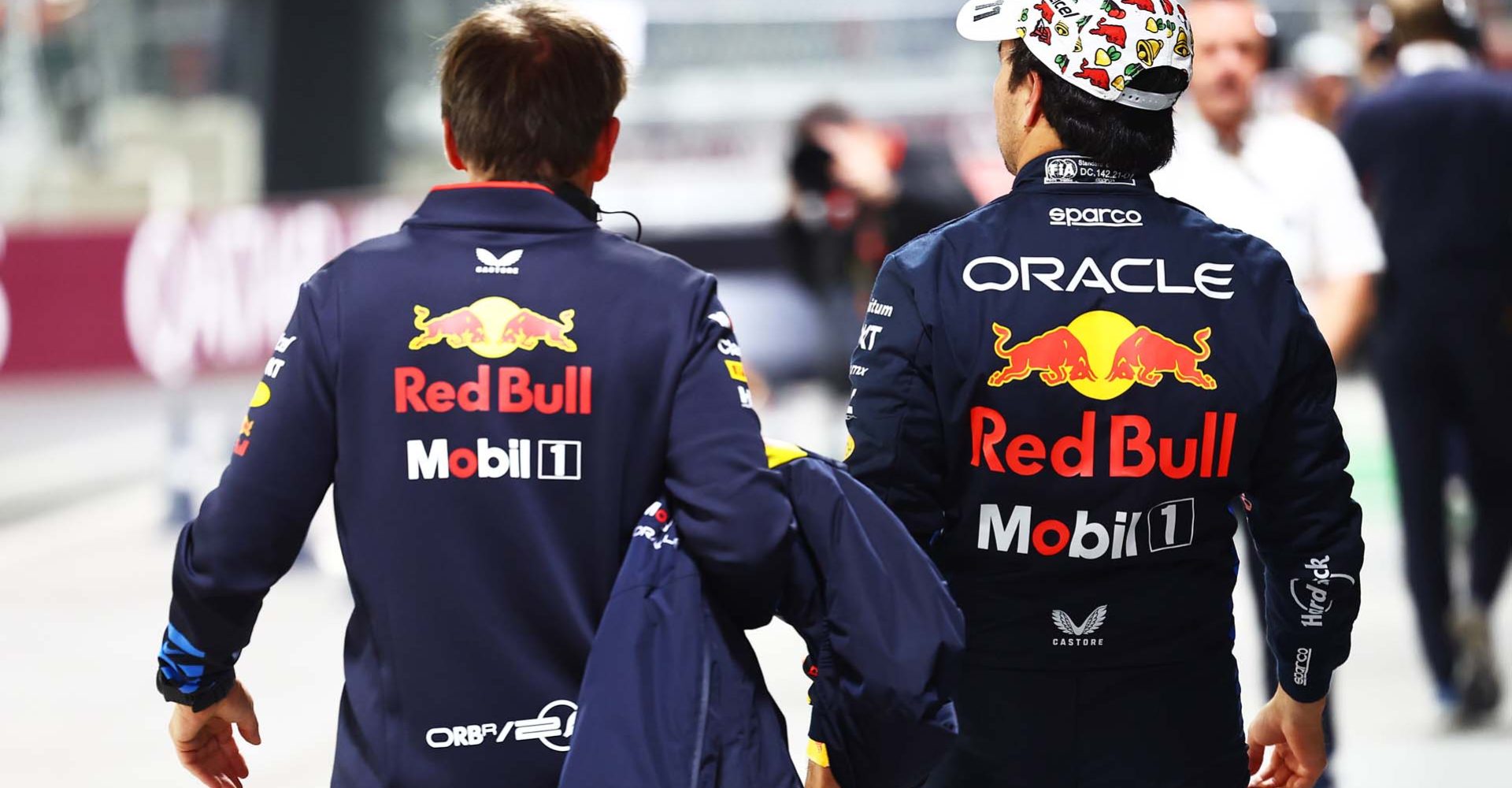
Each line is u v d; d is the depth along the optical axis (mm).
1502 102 12594
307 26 29891
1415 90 12758
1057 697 5836
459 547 5172
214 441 23797
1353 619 5949
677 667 5055
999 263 5770
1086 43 5797
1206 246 5824
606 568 5242
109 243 24500
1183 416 5656
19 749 12781
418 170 30922
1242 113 9820
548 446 5188
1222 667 5957
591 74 5469
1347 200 9992
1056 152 5922
